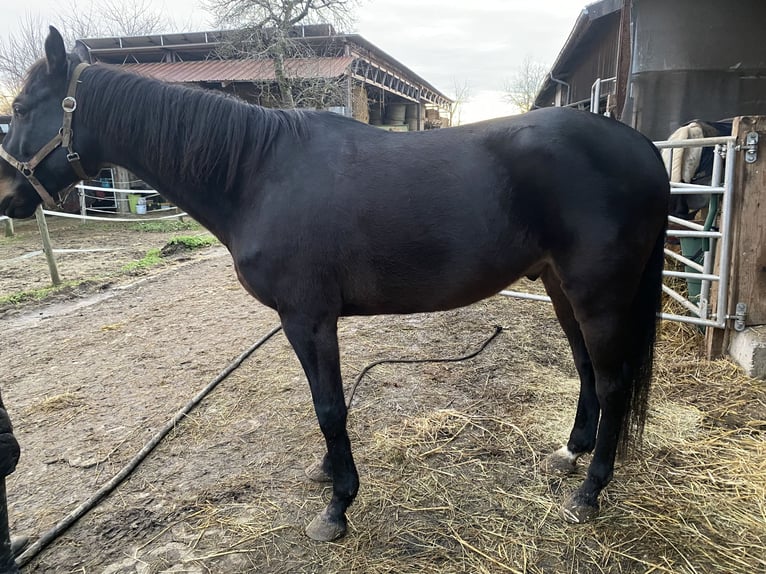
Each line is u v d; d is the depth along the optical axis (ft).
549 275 6.59
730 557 5.45
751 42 15.89
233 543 5.99
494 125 5.55
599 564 5.47
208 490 6.92
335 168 5.47
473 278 5.57
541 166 5.22
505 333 12.26
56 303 16.76
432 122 78.79
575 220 5.27
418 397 9.23
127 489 7.01
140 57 44.14
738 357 9.54
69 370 11.17
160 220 37.93
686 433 7.63
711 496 6.34
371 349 11.57
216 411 9.09
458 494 6.66
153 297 16.98
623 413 5.93
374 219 5.33
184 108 5.84
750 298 9.43
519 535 5.92
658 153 5.67
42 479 7.31
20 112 6.05
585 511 6.06
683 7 15.88
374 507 6.49
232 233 6.03
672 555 5.52
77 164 6.29
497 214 5.29
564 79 37.70
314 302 5.62
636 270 5.48
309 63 37.17
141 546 5.99
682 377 9.40
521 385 9.54
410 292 5.68
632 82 17.12
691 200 12.22
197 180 5.94
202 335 13.08
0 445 4.55
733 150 9.00
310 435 8.22
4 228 33.96
